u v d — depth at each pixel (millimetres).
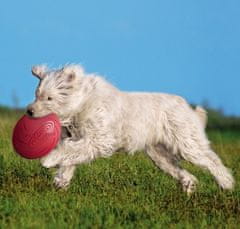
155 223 8953
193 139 12195
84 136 11352
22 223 8398
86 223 8727
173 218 9414
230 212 9875
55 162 11297
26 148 10742
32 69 11461
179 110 12219
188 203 10344
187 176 12648
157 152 12664
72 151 11258
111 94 11523
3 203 9883
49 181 11773
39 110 10812
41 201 9930
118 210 9641
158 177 13266
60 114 11062
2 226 8375
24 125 10805
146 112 11922
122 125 11641
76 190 11273
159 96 12258
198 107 12820
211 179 13711
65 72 11078
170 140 12164
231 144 22359
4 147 15922
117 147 11852
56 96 10922
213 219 9406
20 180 11805
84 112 11227
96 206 9758
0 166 13188
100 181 12219
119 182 12375
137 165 14711
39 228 8273
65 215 9164
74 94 11055
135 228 8719
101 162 14812
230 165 16062
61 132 11562
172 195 11031
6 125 20469
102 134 11266
